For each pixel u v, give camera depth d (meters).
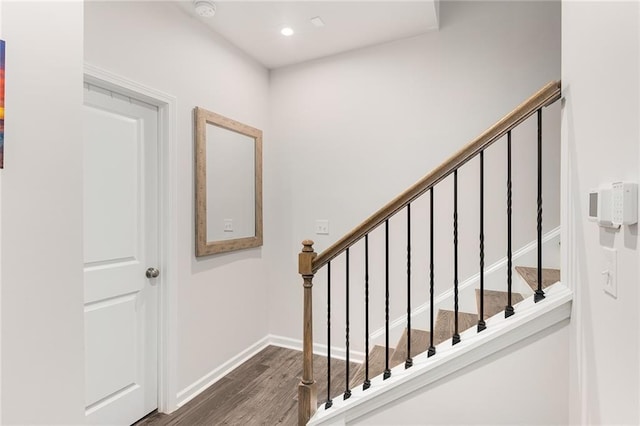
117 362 1.86
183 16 2.19
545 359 1.22
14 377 0.91
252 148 2.88
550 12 2.20
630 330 0.76
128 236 1.92
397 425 1.43
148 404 2.03
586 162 1.04
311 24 2.38
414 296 2.53
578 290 1.11
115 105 1.84
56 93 1.03
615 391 0.84
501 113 2.31
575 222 1.14
